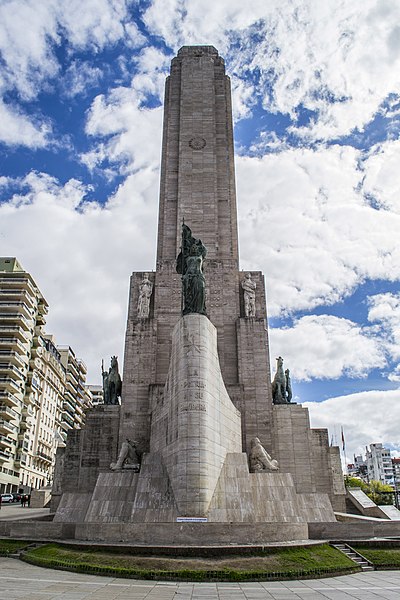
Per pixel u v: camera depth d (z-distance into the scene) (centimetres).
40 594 1116
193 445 2258
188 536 1767
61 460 3519
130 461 2819
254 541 1800
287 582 1397
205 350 2456
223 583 1367
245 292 3650
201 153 4216
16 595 1094
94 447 3278
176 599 1112
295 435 3312
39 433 8056
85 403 11856
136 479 2577
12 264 7838
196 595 1166
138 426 3262
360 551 1866
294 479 3209
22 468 7294
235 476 2470
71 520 2517
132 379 3384
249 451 3166
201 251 2867
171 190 4150
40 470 8231
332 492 3306
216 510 2255
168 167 4238
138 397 3341
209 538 1767
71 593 1144
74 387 10669
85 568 1478
